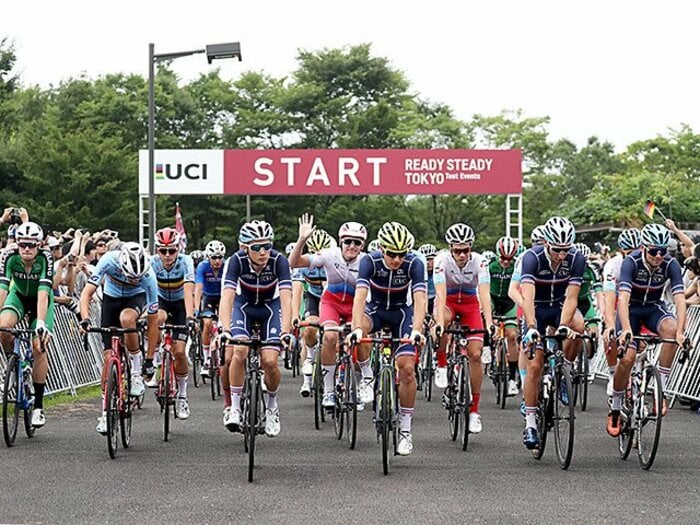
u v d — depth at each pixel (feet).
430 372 38.42
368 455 25.25
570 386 23.00
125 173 122.01
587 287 35.45
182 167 71.26
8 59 144.77
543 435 24.23
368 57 163.73
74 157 120.78
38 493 20.10
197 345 43.39
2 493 20.08
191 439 27.81
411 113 150.51
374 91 165.37
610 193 122.21
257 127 151.53
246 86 157.99
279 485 21.09
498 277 36.22
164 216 126.93
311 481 21.58
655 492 20.48
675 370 37.22
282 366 55.62
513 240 35.91
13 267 26.68
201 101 157.48
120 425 25.76
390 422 22.94
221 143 152.76
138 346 27.25
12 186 121.19
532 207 151.53
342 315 30.45
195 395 39.70
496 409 35.55
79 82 153.69
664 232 24.91
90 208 120.98
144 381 28.22
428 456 25.17
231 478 21.86
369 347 27.12
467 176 70.74
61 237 43.93
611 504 19.29
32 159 119.55
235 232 142.00
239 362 23.62
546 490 20.67
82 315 26.11
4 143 128.16
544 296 25.81
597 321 35.65
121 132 139.03
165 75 151.94
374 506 19.02
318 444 27.12
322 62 163.02
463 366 26.96
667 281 26.37
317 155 71.10
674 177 129.08
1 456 24.48
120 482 21.31
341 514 18.31
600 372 48.85
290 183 71.15
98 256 44.32
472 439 28.25
